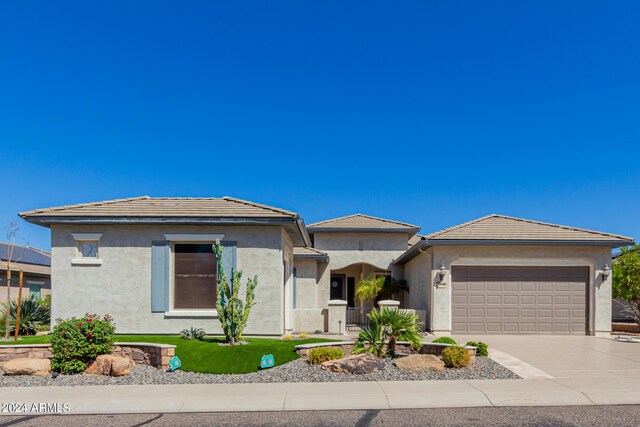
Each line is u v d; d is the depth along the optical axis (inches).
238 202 662.5
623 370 460.4
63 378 442.0
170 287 615.5
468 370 457.7
